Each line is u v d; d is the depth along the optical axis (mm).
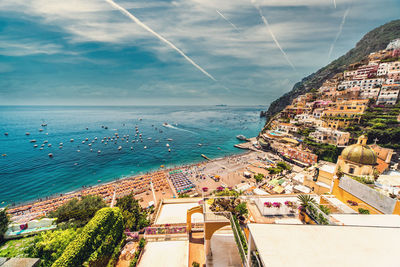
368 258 6434
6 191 61375
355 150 29016
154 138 138125
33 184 66125
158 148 111562
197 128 187375
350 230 7805
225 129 182125
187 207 22969
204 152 104438
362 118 74438
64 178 71000
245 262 8859
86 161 88625
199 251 15812
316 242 7113
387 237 7504
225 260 14117
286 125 101250
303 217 14430
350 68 113875
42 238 18953
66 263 13258
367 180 18203
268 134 105938
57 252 16828
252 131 172000
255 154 93938
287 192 40688
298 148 79750
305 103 117312
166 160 91562
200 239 17094
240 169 73438
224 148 112312
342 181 18984
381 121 69188
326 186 34500
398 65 84812
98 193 54969
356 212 15344
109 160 90562
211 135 151625
